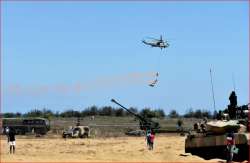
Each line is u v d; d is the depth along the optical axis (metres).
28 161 69.94
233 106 77.31
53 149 98.75
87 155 80.38
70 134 148.25
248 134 70.50
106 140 132.25
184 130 168.25
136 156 78.56
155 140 127.00
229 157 70.12
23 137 152.88
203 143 75.00
